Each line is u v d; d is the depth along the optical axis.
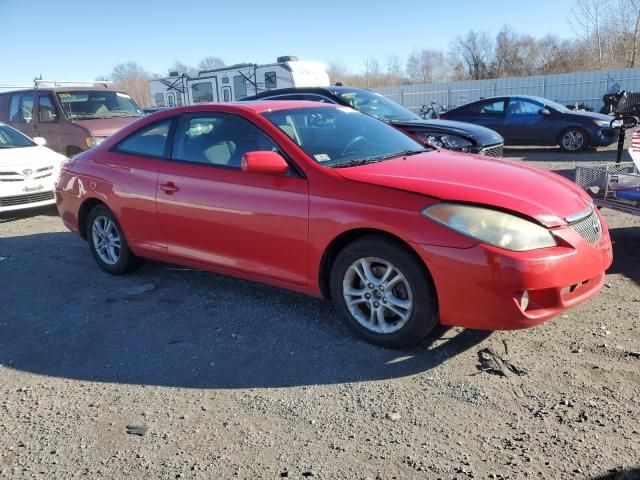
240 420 2.89
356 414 2.88
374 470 2.45
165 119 4.70
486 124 13.92
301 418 2.87
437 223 3.14
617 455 2.45
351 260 3.49
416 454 2.54
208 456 2.62
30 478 2.54
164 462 2.59
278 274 3.88
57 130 11.09
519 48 49.53
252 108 4.23
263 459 2.57
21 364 3.65
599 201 4.88
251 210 3.87
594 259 3.28
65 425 2.94
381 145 4.33
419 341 3.40
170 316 4.24
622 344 3.38
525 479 2.34
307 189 3.63
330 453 2.59
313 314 4.11
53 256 6.10
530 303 3.10
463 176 3.53
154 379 3.36
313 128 4.20
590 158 11.99
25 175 8.05
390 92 29.08
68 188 5.41
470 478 2.37
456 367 3.25
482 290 3.04
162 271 5.29
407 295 3.32
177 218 4.39
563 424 2.68
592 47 39.88
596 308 3.91
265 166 3.64
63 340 3.96
